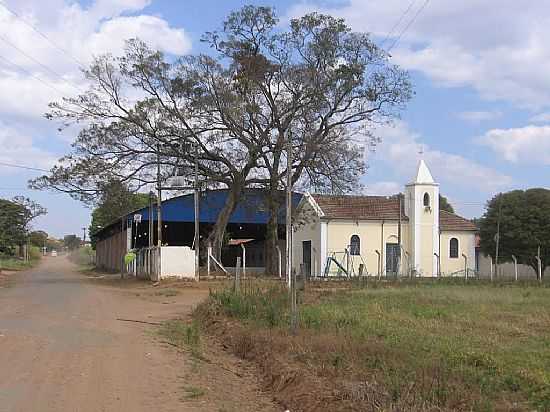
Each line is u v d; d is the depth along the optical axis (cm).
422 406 756
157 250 3994
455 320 1639
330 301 2206
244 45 4175
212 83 4138
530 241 5384
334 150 4275
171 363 1248
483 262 6050
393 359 1040
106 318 2023
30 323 1833
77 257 13950
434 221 5528
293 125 4219
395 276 4409
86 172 4144
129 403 903
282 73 4212
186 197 5294
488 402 779
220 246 4475
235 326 1622
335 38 4203
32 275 5806
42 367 1152
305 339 1290
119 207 4503
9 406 862
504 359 1045
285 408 919
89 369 1145
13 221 9056
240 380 1126
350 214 5394
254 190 4528
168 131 4184
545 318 1700
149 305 2558
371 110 4362
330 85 4206
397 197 5691
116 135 4166
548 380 878
